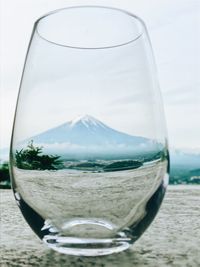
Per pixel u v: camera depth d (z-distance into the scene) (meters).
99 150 0.17
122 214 0.16
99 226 0.16
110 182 0.16
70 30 0.19
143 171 0.17
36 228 0.17
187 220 0.25
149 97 0.18
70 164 0.16
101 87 0.17
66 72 0.18
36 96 0.17
